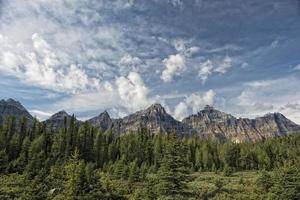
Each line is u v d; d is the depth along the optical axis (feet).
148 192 196.85
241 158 453.99
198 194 216.33
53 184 200.23
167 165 206.80
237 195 219.61
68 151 359.87
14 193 186.29
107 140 450.71
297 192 194.18
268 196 201.16
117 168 274.98
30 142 350.02
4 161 281.33
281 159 457.68
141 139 453.17
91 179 203.10
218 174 365.81
